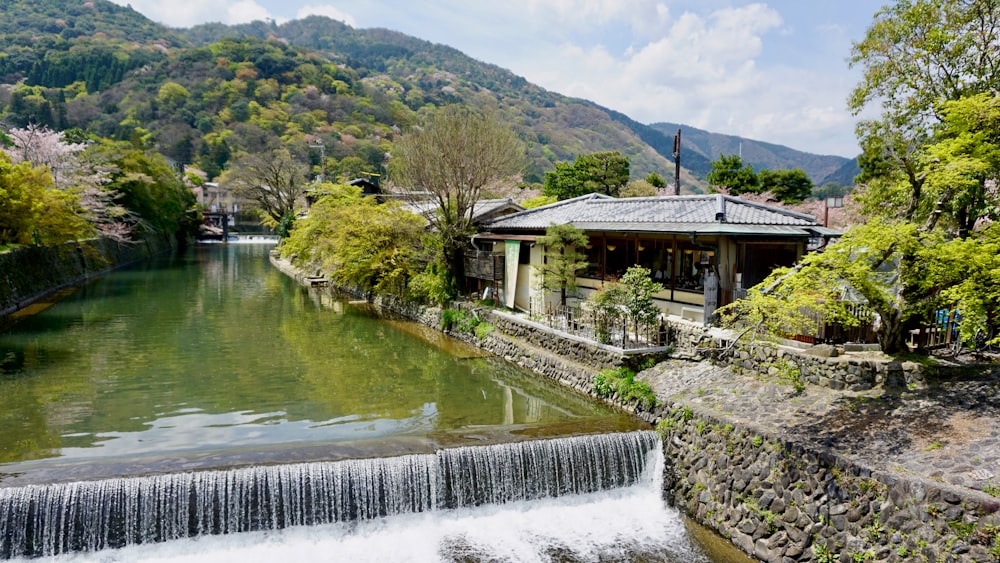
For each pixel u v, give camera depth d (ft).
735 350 53.11
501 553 38.37
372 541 39.17
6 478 37.37
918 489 31.99
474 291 100.17
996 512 29.14
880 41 66.03
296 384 64.90
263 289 140.15
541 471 44.70
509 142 102.89
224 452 42.47
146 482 36.88
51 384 62.80
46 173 114.32
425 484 41.81
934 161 46.29
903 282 41.55
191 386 63.21
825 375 45.62
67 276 137.39
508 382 67.05
